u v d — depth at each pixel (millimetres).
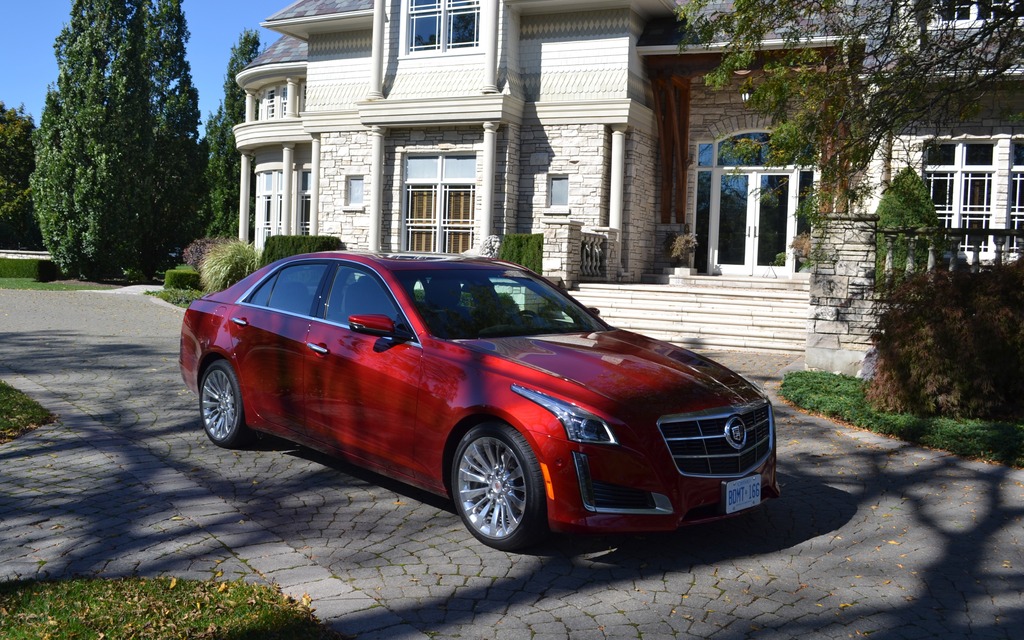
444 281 5910
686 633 3859
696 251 19359
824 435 7879
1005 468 6859
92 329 14805
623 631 3857
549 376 4805
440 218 19328
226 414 6898
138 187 28281
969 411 8039
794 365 11734
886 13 10078
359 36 20750
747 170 18797
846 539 5188
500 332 5629
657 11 18500
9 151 45562
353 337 5742
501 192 18531
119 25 27781
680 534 5215
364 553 4730
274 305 6562
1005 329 7848
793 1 9852
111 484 5828
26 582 4102
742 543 5086
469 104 18109
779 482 6402
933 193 15609
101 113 27219
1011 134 14883
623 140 18094
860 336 10422
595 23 18156
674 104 18469
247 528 5047
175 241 33406
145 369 10734
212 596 3967
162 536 4848
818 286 10625
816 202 9672
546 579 4438
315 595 4105
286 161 23797
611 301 15148
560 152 18344
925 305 8219
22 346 12516
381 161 19562
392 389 5352
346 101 20906
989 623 4039
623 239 18297
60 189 27422
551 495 4508
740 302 14594
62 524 5012
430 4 19328
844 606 4203
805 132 9578
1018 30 9578
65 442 6918
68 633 3545
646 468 4492
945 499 6027
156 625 3643
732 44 10289
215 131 41688
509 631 3820
